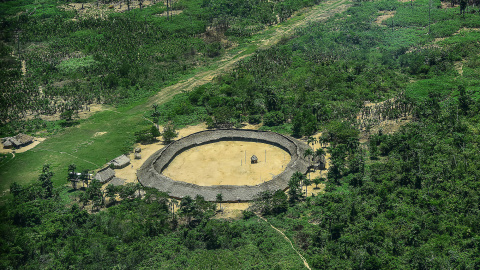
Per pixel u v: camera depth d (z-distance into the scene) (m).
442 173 184.00
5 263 141.50
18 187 184.25
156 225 163.00
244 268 142.25
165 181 186.62
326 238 153.38
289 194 182.75
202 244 156.00
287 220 166.38
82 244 153.25
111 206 179.12
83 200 178.50
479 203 166.62
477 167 187.12
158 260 148.38
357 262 141.88
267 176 196.88
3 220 165.38
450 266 138.50
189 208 169.38
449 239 150.38
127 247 152.75
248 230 162.50
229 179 195.75
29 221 166.88
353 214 164.50
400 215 162.75
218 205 178.50
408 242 150.88
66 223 165.38
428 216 161.62
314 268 142.38
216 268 141.00
